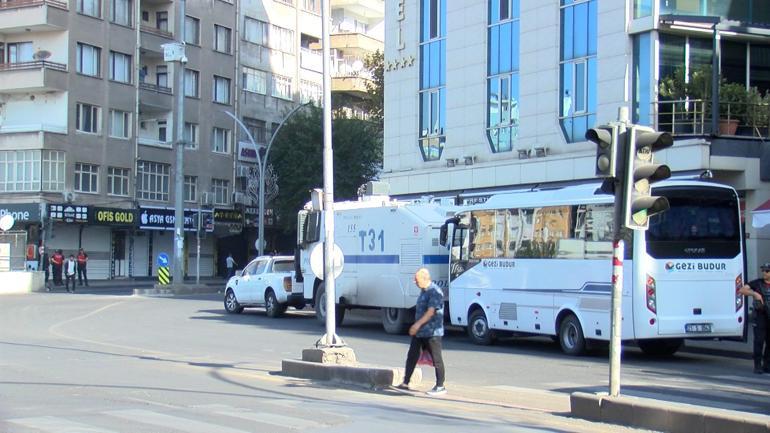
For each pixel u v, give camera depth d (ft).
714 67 77.56
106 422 31.89
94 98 166.30
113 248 173.99
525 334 67.87
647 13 82.64
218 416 33.53
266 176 176.55
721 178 80.64
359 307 80.53
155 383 43.39
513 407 37.09
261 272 94.89
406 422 32.94
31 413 33.78
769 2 85.66
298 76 214.07
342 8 229.25
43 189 157.99
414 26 111.55
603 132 33.06
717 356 60.64
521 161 95.04
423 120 110.63
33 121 163.73
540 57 93.81
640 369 52.26
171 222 178.50
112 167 169.48
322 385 43.45
